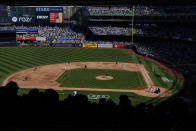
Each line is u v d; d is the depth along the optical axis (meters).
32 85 34.91
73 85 35.38
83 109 5.85
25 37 93.94
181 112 3.63
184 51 59.06
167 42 75.12
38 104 5.56
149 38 86.94
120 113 6.07
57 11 99.00
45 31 99.56
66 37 92.31
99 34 92.25
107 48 85.88
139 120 5.78
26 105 5.58
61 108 5.95
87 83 36.78
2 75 41.16
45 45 89.44
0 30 90.75
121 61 59.41
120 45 86.69
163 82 37.31
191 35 65.31
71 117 5.59
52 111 5.45
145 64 54.97
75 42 90.62
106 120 6.03
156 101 26.06
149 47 74.69
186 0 74.75
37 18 100.31
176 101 4.03
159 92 31.09
